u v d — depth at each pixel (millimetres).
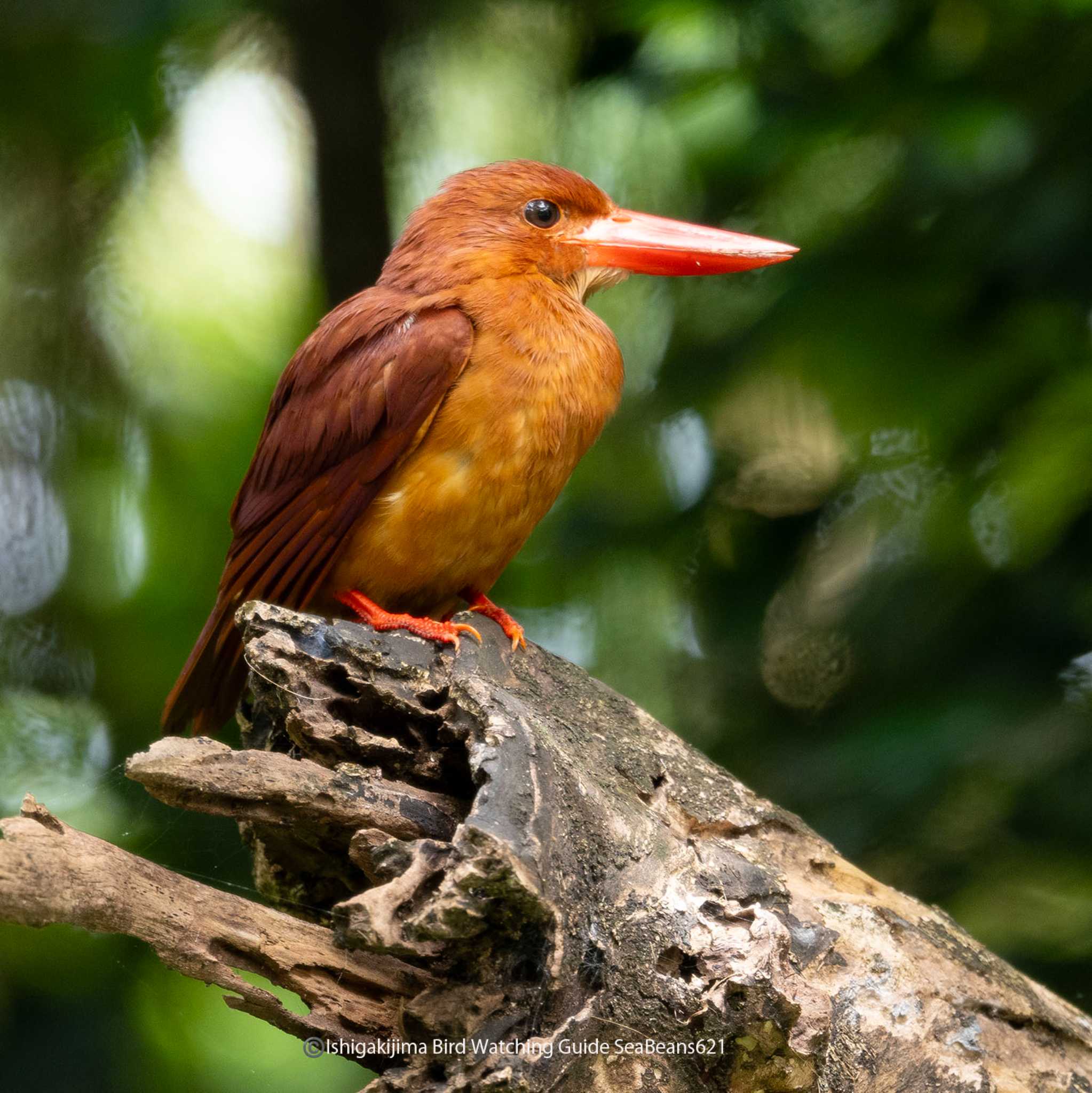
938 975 5883
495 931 5012
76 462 11758
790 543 10820
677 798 6051
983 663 9922
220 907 5035
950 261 10133
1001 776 9547
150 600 11609
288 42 12477
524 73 12852
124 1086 9758
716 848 5684
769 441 11109
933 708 9773
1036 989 6258
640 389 11656
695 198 11836
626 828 5457
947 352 10266
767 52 10688
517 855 4770
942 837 9922
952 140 9844
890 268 10266
